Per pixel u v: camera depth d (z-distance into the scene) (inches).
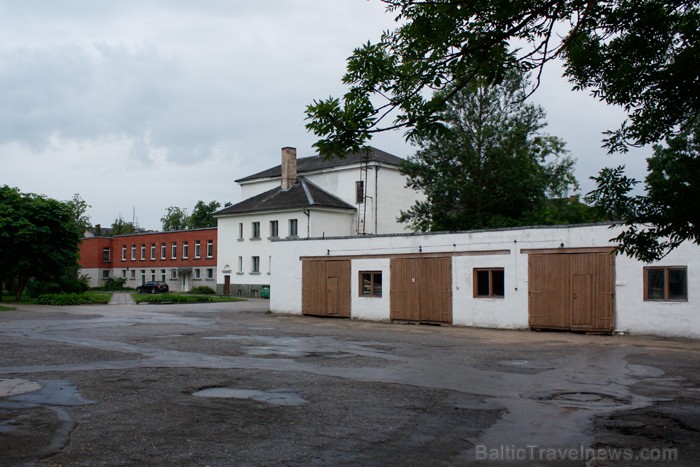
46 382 393.4
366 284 1091.9
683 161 209.8
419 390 381.4
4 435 261.1
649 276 792.3
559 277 862.5
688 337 756.6
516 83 1440.7
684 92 213.5
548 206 1726.1
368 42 233.3
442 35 223.1
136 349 580.7
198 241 2659.9
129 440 255.6
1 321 948.0
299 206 1995.6
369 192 2041.1
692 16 223.0
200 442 254.4
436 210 1587.1
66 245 1729.8
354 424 289.1
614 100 232.2
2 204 1625.2
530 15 215.6
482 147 1518.2
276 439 260.8
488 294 935.7
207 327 864.3
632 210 213.5
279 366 479.2
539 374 457.1
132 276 3006.9
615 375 454.9
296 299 1186.6
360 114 230.2
